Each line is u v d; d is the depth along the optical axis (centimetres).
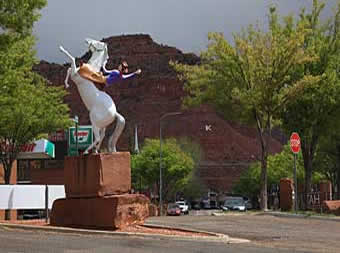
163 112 17125
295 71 3738
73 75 1859
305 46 3809
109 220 1733
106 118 1822
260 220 2708
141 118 17012
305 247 1641
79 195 1798
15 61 2392
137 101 17675
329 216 2884
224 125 16200
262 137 3722
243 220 2706
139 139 16312
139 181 8562
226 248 1496
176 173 8462
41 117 3609
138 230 1756
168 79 17638
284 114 3906
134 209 1803
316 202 3934
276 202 6575
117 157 1797
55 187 2167
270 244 1694
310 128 3916
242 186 11000
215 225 2369
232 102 3781
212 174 15538
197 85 3888
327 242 1792
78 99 15662
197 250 1418
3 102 2670
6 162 3709
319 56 3766
